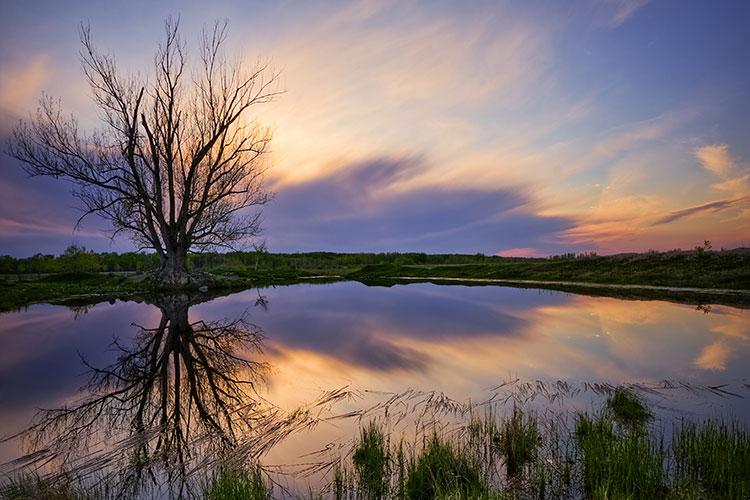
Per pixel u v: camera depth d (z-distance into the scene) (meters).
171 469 6.27
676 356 12.28
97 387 10.50
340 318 21.31
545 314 20.86
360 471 6.06
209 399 9.48
